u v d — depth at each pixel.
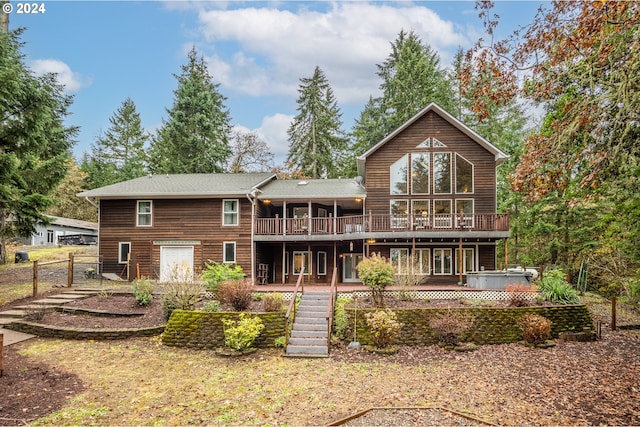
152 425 7.04
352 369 10.46
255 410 7.71
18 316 14.05
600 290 23.62
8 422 7.08
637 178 10.05
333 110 39.78
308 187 24.33
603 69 8.29
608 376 9.62
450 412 7.46
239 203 22.23
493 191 22.14
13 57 19.52
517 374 9.88
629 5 7.25
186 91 37.06
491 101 9.70
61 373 9.81
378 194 22.56
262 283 23.19
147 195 22.00
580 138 8.97
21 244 35.28
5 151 16.86
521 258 27.97
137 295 15.44
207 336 12.34
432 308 13.29
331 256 24.88
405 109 32.94
